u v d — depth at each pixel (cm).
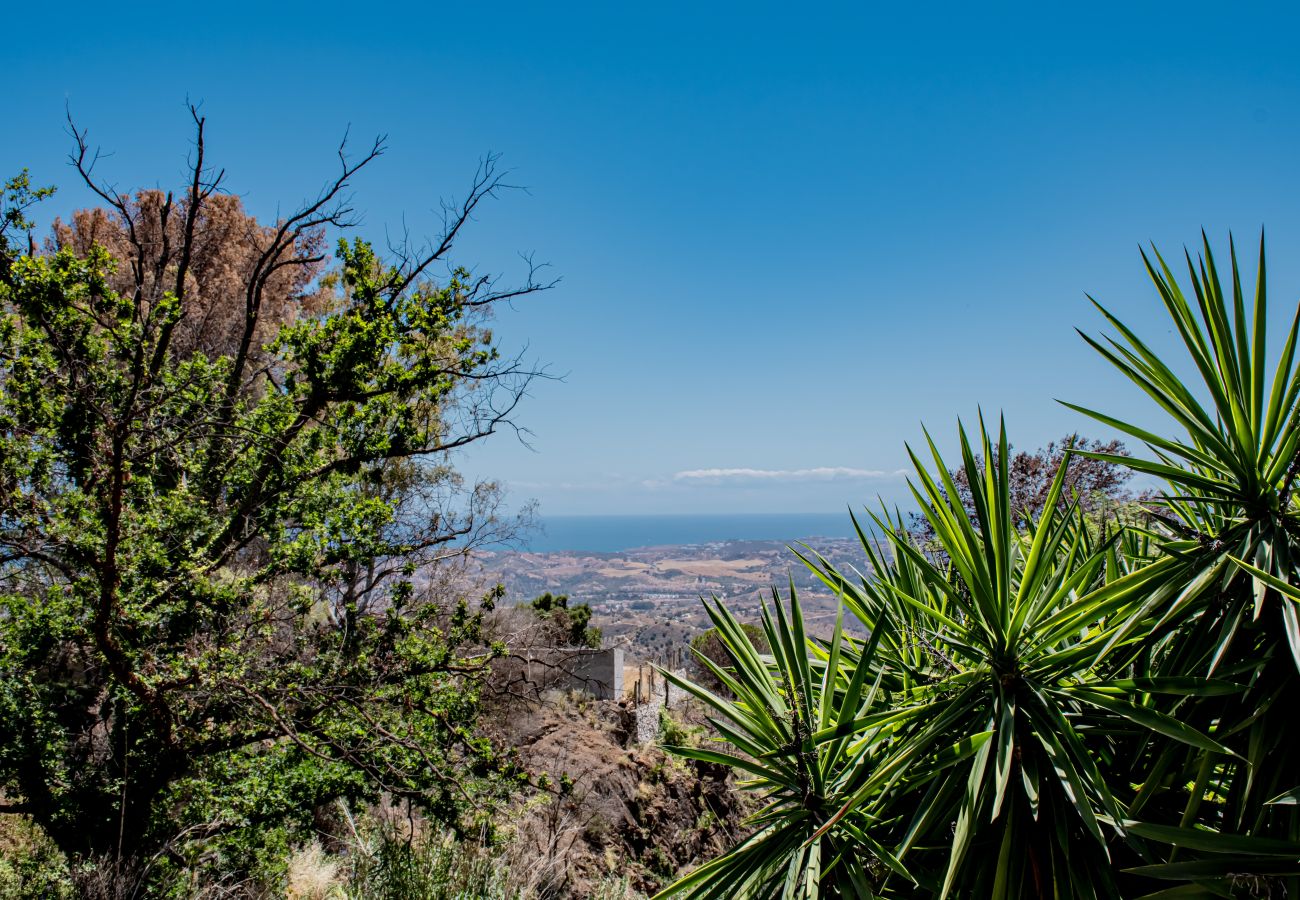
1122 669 363
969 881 367
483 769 771
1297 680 321
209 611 707
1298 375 324
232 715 708
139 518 689
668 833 1186
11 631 632
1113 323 366
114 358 740
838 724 395
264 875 687
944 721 365
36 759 647
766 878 389
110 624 628
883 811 390
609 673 1628
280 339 829
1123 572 454
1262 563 326
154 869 654
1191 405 360
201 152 800
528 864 679
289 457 779
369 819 838
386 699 758
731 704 444
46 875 615
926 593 475
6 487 640
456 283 883
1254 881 302
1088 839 347
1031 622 375
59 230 1797
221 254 1834
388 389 845
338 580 825
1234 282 336
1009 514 367
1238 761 333
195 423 705
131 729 705
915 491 401
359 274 886
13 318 689
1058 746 338
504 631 991
